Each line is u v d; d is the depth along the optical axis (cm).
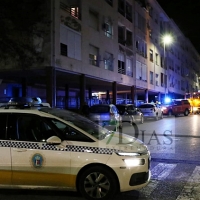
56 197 518
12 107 560
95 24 2430
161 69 4381
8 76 2219
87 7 2242
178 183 610
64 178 486
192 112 3622
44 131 524
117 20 2806
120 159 481
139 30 3450
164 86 4506
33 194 534
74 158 484
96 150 486
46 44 1783
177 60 5525
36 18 1731
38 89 3022
